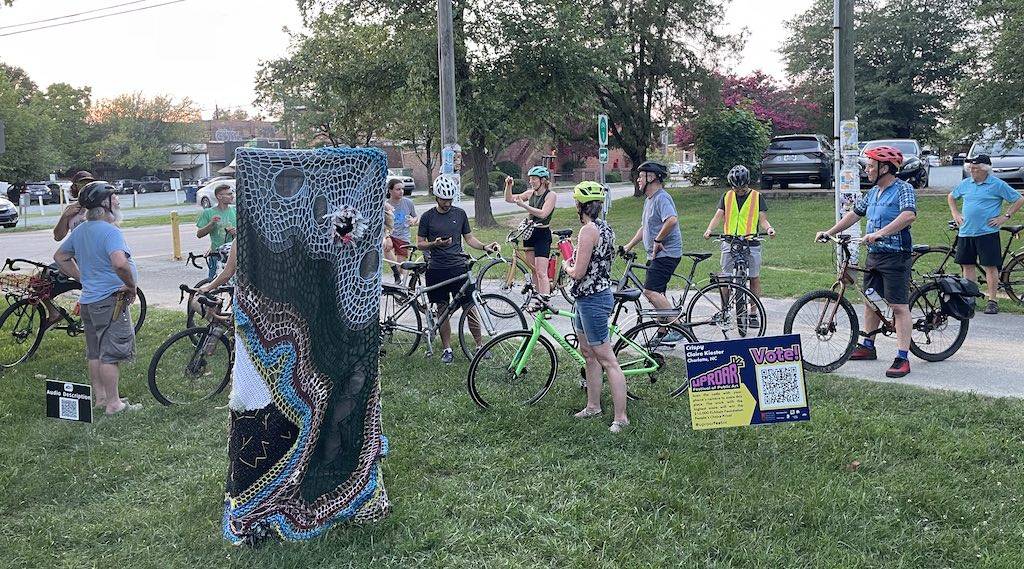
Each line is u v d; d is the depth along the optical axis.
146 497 4.98
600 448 5.55
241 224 4.17
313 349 4.34
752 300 8.10
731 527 4.42
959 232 9.71
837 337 7.35
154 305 11.73
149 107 72.88
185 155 75.19
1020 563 3.98
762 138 25.19
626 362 6.64
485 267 11.01
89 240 6.32
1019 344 8.05
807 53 44.84
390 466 5.29
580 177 58.97
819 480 4.89
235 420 4.30
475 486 5.03
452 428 5.97
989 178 9.40
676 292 11.08
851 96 11.66
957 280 7.39
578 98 21.75
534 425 6.02
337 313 4.39
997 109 19.44
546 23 20.80
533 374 6.81
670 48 25.38
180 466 5.45
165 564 4.20
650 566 4.04
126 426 6.21
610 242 5.80
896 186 6.99
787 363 5.02
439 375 7.36
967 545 4.16
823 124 42.47
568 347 6.51
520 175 55.00
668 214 7.82
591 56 21.06
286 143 29.36
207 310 6.79
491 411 6.30
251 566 4.16
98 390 6.61
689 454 5.33
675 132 28.80
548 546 4.27
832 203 21.08
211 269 10.84
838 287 7.41
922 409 6.07
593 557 4.15
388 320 8.02
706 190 26.08
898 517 4.45
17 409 6.62
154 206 41.22
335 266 4.36
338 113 23.20
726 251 8.70
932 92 43.00
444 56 14.07
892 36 42.41
